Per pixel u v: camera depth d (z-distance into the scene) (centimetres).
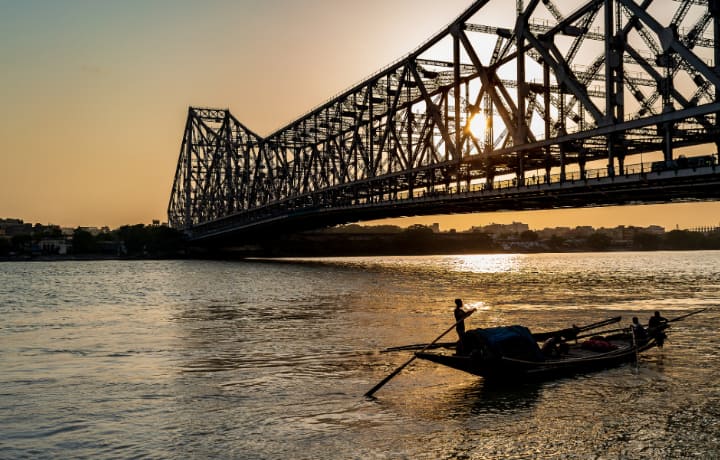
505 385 2241
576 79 5912
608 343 2552
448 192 8150
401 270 11888
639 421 1816
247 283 8119
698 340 3083
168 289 7262
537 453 1588
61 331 3741
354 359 2722
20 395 2167
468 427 1788
